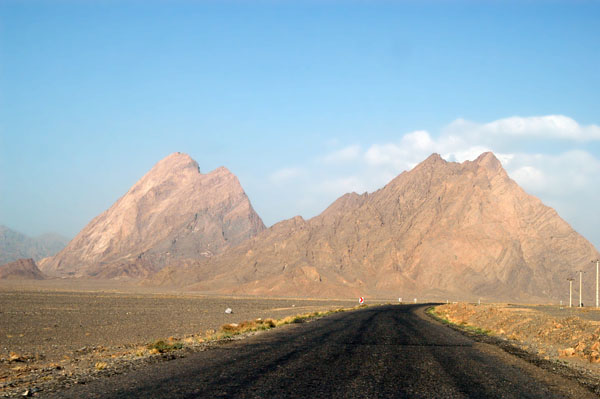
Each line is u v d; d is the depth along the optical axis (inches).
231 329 1612.9
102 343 1466.5
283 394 560.1
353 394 571.2
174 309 3494.1
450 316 2748.5
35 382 650.2
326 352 960.3
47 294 5733.3
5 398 549.0
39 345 1416.1
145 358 887.1
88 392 574.9
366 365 796.6
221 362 816.3
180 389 583.5
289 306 4239.7
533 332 1603.1
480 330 1809.8
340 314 2738.7
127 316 2736.2
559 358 1056.2
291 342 1162.0
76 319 2488.9
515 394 612.1
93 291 7544.3
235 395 551.2
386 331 1523.1
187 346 1095.6
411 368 783.7
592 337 1277.1
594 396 631.2
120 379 659.4
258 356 895.7
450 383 665.6
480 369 808.3
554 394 627.5
